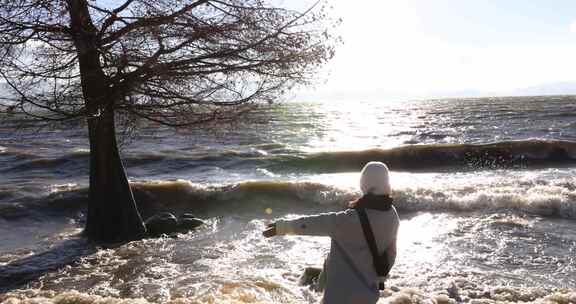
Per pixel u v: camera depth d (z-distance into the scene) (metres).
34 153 26.83
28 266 8.26
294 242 9.36
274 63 8.49
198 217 12.55
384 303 5.55
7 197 14.03
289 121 55.50
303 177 19.16
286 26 8.41
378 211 2.93
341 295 2.91
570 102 81.69
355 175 19.58
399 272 7.46
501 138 31.91
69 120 8.53
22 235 10.77
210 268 7.81
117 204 9.70
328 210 12.74
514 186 14.18
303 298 6.12
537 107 67.06
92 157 9.70
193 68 8.66
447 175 19.08
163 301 6.23
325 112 78.75
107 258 8.55
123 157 23.66
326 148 29.03
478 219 10.94
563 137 30.56
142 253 8.80
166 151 26.84
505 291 6.34
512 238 9.40
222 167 21.75
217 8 8.33
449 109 77.19
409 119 55.59
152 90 8.66
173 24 8.16
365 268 2.92
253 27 8.33
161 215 10.86
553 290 6.39
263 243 9.38
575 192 12.21
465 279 6.96
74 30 8.01
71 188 14.97
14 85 7.48
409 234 9.93
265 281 6.74
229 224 11.19
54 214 12.91
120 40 8.04
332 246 3.04
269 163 22.39
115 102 8.98
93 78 8.37
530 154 22.41
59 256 8.78
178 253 8.76
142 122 9.58
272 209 12.92
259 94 8.86
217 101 8.91
